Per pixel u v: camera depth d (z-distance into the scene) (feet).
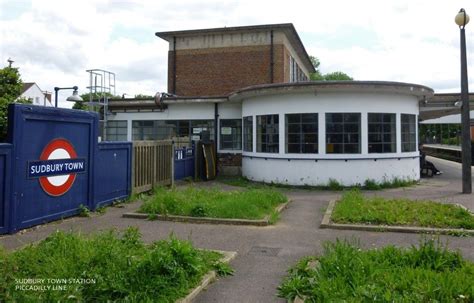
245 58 85.87
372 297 13.60
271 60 84.23
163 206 31.01
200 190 39.19
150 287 14.40
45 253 17.87
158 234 25.64
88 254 17.21
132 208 34.81
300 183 50.42
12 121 25.18
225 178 60.39
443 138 168.04
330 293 14.29
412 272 15.52
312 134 50.01
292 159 50.72
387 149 50.93
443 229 25.61
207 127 66.28
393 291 14.26
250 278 17.72
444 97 63.57
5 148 24.50
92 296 13.91
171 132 67.72
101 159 34.45
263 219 29.04
